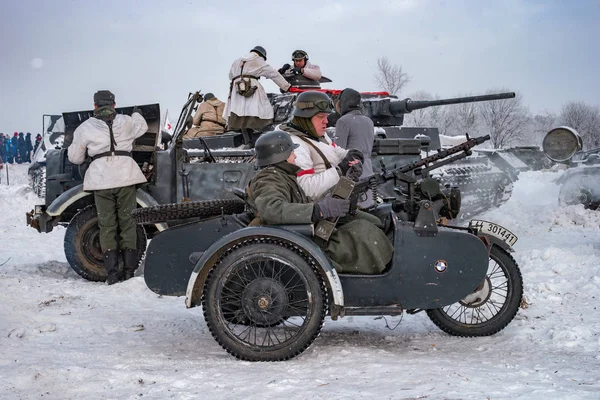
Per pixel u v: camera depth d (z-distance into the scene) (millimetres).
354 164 5000
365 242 4805
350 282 4859
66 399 3725
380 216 5238
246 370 4344
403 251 4883
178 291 5051
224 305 4707
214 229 5020
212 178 8359
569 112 34875
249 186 4957
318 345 5078
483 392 3688
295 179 4969
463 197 11680
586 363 4363
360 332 5535
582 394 3592
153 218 5113
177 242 5047
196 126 10680
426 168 5445
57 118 24578
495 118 33406
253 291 4660
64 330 5473
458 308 5637
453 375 4086
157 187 8305
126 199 7922
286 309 4664
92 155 7938
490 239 5207
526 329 5340
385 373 4180
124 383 4035
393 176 5180
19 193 20625
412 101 11141
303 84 10727
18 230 13367
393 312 4801
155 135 8469
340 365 4426
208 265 4781
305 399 3658
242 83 9305
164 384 3998
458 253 4914
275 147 4906
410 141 9539
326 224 4750
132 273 8047
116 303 6699
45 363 4387
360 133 7887
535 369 4234
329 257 4836
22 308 6203
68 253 8070
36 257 10000
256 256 4605
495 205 13320
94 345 5012
